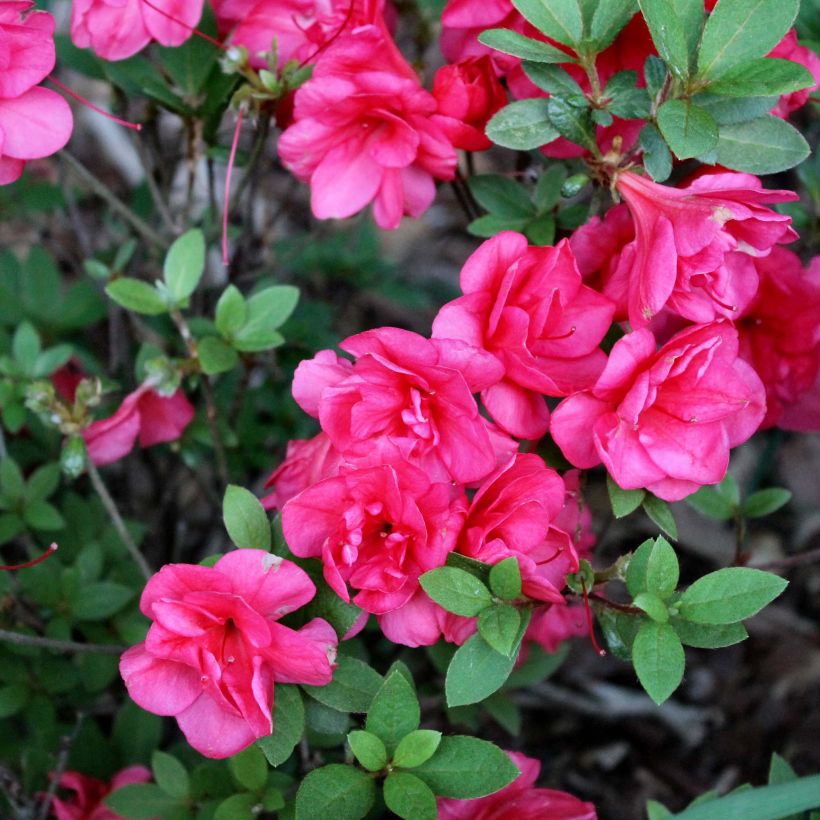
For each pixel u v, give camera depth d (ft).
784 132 1.75
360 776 1.67
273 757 1.65
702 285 1.69
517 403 1.70
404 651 2.28
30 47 1.73
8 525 2.14
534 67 1.77
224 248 1.94
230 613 1.61
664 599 1.67
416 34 2.38
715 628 1.68
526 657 2.16
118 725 2.16
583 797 2.48
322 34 1.89
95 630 2.15
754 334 1.91
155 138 2.29
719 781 2.50
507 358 1.67
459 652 1.65
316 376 1.68
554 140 1.83
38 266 2.50
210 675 1.59
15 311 2.49
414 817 1.64
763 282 1.86
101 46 1.90
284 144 1.82
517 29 1.86
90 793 2.07
